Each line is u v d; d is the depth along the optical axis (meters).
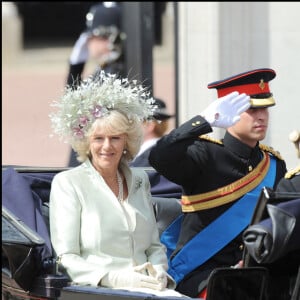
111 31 36.50
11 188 20.58
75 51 36.59
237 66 35.62
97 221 19.80
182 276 20.55
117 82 20.25
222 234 20.38
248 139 20.61
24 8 55.62
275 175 20.97
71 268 19.30
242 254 20.20
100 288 18.77
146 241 20.28
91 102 19.91
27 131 39.78
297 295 17.42
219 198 20.45
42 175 21.47
